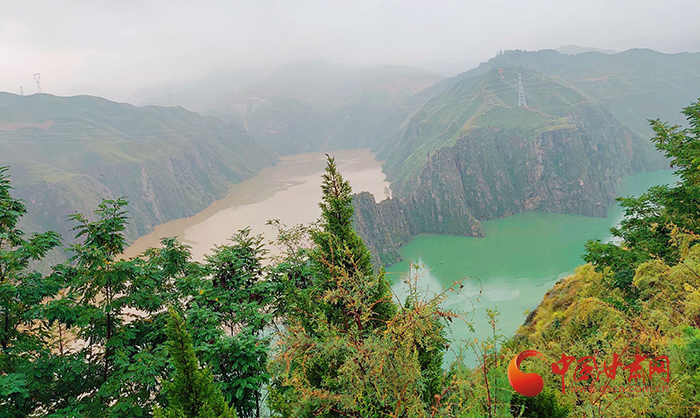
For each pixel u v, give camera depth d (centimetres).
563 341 1256
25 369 1527
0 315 1669
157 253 2072
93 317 1617
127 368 1595
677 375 730
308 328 1367
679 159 2323
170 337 1177
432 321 809
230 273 2080
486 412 769
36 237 1816
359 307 981
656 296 1038
